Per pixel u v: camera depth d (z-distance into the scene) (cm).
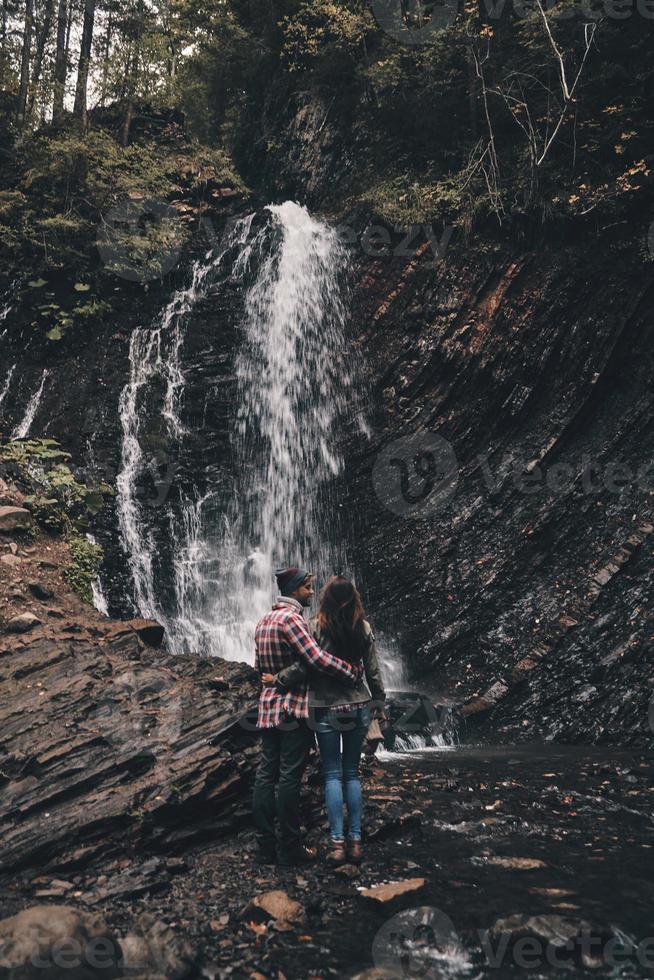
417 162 1338
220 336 1252
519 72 1216
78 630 603
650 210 1109
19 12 1505
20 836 383
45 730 452
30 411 1123
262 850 402
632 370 1059
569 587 931
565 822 473
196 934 320
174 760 441
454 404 1122
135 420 1131
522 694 860
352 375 1192
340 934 320
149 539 1044
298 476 1179
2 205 1248
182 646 999
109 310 1230
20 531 745
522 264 1152
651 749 736
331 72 1502
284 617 407
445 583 1009
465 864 399
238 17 1667
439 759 682
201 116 1838
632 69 1189
